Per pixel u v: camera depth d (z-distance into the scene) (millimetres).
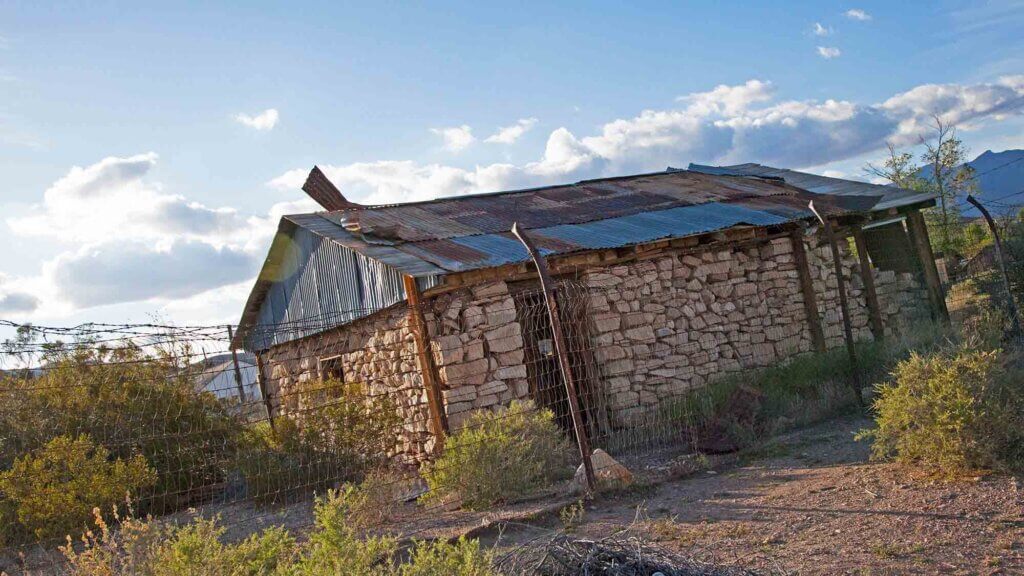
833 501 6645
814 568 5137
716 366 13070
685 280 13102
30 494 9000
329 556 4684
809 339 14484
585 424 11719
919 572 4887
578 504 7594
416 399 11336
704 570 4898
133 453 10641
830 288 15086
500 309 11133
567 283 11711
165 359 11164
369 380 12656
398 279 11305
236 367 12141
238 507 10297
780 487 7418
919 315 16234
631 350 12156
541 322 11906
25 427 10352
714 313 13289
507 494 8172
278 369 16141
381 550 5023
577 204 14938
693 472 8609
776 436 9688
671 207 14797
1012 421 6727
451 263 10836
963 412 6711
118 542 5715
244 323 16812
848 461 8008
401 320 11625
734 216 13977
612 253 12328
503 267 11281
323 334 14227
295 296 15008
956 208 28516
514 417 9148
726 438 9727
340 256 13070
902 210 16266
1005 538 5266
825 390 11086
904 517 5945
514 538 6762
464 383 10688
